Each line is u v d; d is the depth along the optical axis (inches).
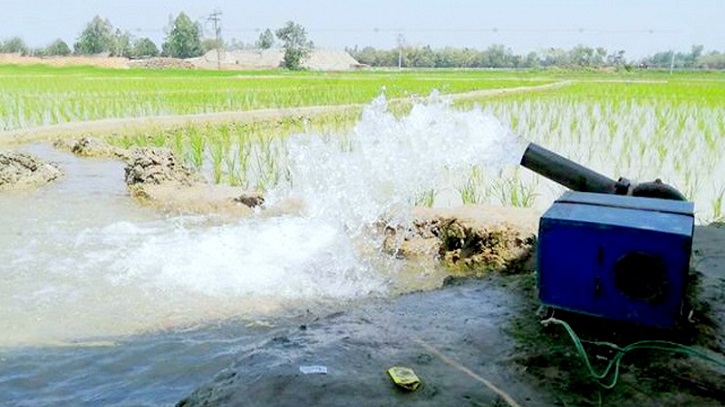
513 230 219.5
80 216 273.7
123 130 538.0
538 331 125.0
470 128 210.1
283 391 101.1
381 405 97.4
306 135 486.9
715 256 166.4
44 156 430.6
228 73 1743.4
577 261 114.7
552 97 855.1
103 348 145.4
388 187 267.4
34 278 194.5
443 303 143.9
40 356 140.6
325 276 205.6
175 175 325.1
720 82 1375.5
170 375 131.7
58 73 1427.2
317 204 277.4
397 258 228.7
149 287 189.0
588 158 391.2
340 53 3457.2
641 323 112.0
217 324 161.9
